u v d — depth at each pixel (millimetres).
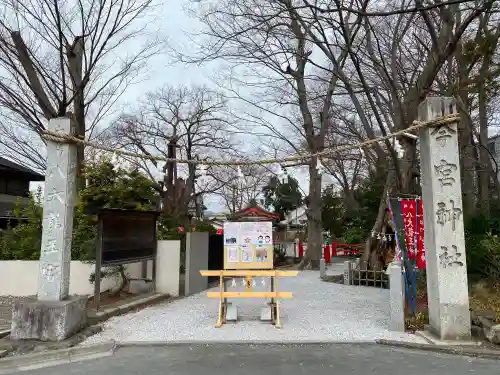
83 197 12016
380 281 13250
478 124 20297
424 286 9523
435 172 6383
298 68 18641
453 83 13641
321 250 20375
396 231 8547
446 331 6102
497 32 11594
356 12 8805
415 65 16453
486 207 13789
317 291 12328
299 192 34781
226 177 29688
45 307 6266
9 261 11820
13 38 13609
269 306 8203
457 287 6176
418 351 5914
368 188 27594
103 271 11070
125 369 5207
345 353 5840
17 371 5199
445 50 11023
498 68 12305
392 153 12680
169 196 18641
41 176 25953
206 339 6590
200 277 12555
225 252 8125
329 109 20500
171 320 8039
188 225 17422
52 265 6676
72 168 6965
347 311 8906
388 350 5977
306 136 19484
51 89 14344
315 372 5023
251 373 5000
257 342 6402
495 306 7387
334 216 32188
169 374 4984
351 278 14078
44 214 6781
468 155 16078
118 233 9406
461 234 6258
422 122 6480
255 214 19141
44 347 5957
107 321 7961
